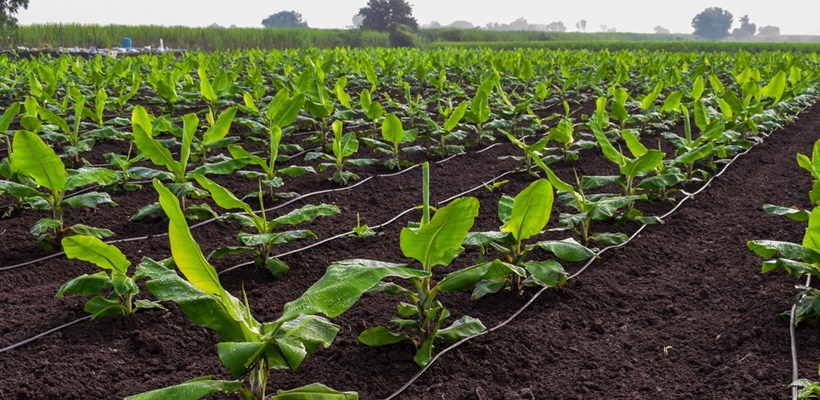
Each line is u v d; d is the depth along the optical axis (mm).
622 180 5129
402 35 56812
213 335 3477
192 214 4973
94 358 3225
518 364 3250
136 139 4727
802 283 4027
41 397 2914
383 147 7203
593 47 44344
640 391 3021
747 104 8070
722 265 4496
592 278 4246
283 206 5699
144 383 3041
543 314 3738
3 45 32000
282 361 2264
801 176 7059
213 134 5574
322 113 7449
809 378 2998
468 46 45188
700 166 7219
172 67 14875
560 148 7477
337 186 6391
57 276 4258
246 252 4508
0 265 4375
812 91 12641
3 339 3400
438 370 3150
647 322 3699
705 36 148875
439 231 2871
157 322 3566
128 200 5762
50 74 9250
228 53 19250
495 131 9219
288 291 4055
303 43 41375
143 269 2490
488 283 3832
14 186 4312
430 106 12047
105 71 12172
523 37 67812
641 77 14234
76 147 6586
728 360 3248
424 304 3197
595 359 3305
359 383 3041
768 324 3549
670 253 4711
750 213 5672
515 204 3455
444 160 7523
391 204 5910
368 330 3217
